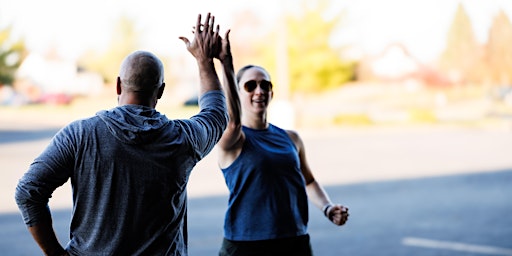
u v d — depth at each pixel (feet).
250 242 12.50
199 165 58.34
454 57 181.88
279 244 12.51
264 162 12.57
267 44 131.64
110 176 8.68
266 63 123.44
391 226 31.35
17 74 181.27
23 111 147.74
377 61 163.32
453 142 81.10
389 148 73.56
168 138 9.05
